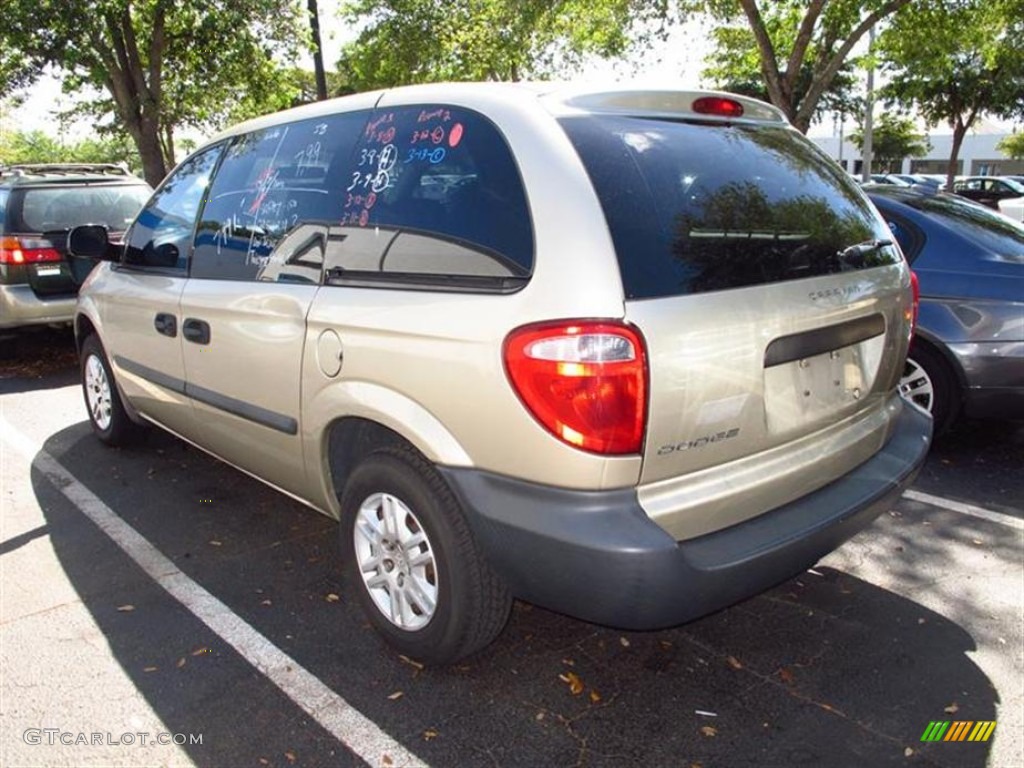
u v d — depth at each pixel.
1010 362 4.61
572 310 2.28
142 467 4.93
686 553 2.36
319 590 3.52
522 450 2.39
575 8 15.49
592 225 2.33
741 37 15.86
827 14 12.74
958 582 3.54
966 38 14.45
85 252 4.50
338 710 2.75
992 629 3.19
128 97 15.02
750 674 2.94
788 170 2.97
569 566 2.34
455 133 2.76
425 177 2.80
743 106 3.07
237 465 3.88
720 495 2.47
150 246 4.32
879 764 2.49
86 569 3.71
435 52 21.48
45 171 9.05
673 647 3.10
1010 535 3.97
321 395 3.01
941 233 4.91
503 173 2.56
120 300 4.46
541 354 2.30
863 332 2.93
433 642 2.81
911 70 17.75
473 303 2.50
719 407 2.42
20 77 14.51
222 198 3.80
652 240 2.39
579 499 2.33
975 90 24.58
